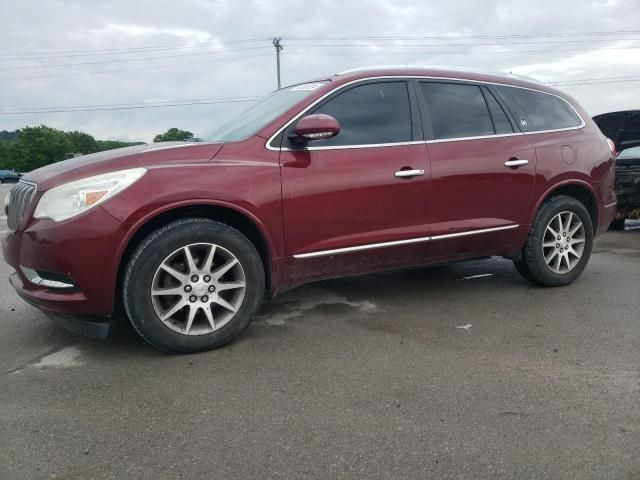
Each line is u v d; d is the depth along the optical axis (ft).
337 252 12.34
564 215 15.67
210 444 7.84
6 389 9.66
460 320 13.17
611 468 7.21
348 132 12.56
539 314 13.57
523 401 9.00
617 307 14.10
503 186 14.30
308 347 11.50
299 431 8.15
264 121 12.41
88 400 9.21
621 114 30.07
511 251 15.10
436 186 13.30
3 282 17.85
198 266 11.13
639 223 32.60
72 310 10.41
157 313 10.68
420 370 10.27
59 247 10.04
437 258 13.99
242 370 10.34
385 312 13.87
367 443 7.82
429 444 7.78
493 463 7.34
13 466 7.33
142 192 10.35
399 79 13.51
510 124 14.82
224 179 11.00
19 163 299.17
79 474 7.16
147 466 7.33
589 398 9.09
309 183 11.85
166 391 9.52
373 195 12.53
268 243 11.57
